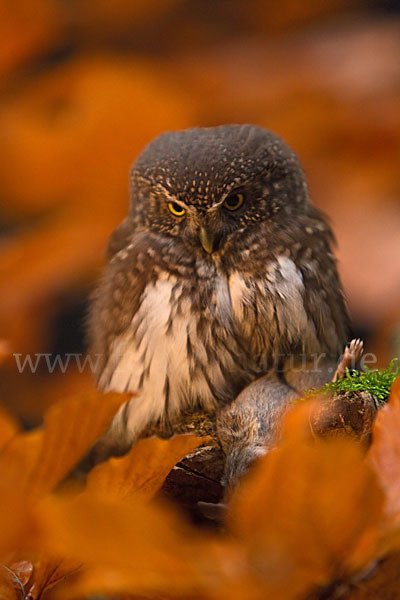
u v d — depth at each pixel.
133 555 2.00
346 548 2.09
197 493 2.97
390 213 3.12
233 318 3.07
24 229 3.13
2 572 2.49
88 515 1.94
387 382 2.97
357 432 2.94
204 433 3.04
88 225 3.13
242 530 2.08
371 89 3.16
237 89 3.17
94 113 3.13
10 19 3.14
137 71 3.14
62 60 3.16
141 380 3.07
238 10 3.21
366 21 3.20
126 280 3.09
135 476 2.49
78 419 2.17
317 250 3.09
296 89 3.16
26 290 3.12
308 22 3.21
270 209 3.09
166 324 3.07
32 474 2.21
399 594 2.21
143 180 3.09
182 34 3.20
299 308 3.07
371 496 2.04
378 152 3.15
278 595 2.03
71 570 2.50
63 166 3.13
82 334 3.15
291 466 2.02
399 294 3.10
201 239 3.08
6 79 3.14
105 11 3.19
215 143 3.09
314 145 3.15
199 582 2.03
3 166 3.13
